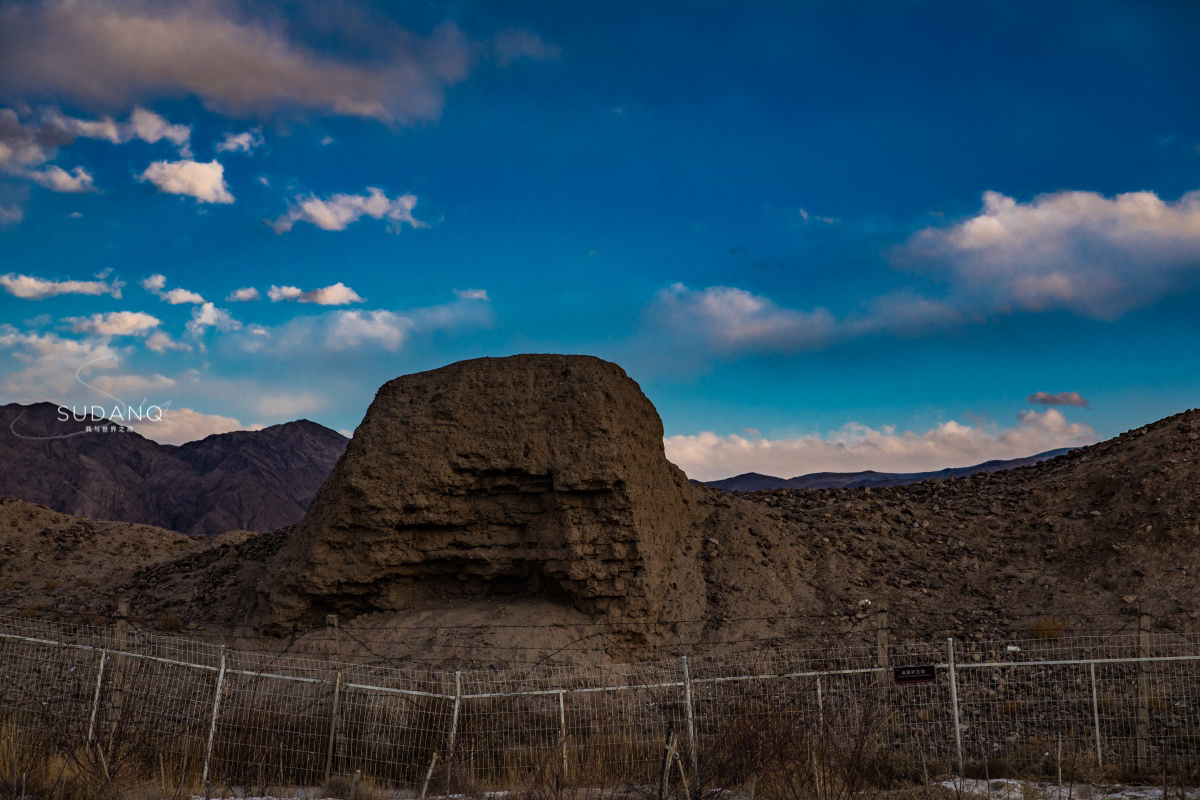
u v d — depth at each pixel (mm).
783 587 22250
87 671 14570
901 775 11789
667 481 24375
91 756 10820
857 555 24188
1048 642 19047
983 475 31281
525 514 21203
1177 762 12531
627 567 20484
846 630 20359
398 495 21016
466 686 15750
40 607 26266
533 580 21234
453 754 11656
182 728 12719
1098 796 11023
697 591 21766
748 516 25422
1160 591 20594
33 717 12383
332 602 21203
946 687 16375
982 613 21078
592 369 22516
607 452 20781
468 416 21734
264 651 20359
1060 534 23938
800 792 9891
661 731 12742
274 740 12547
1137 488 24484
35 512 35719
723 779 10414
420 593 21594
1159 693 15656
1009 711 15367
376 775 12438
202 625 23031
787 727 10641
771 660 18734
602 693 14836
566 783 10961
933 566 23641
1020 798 10641
